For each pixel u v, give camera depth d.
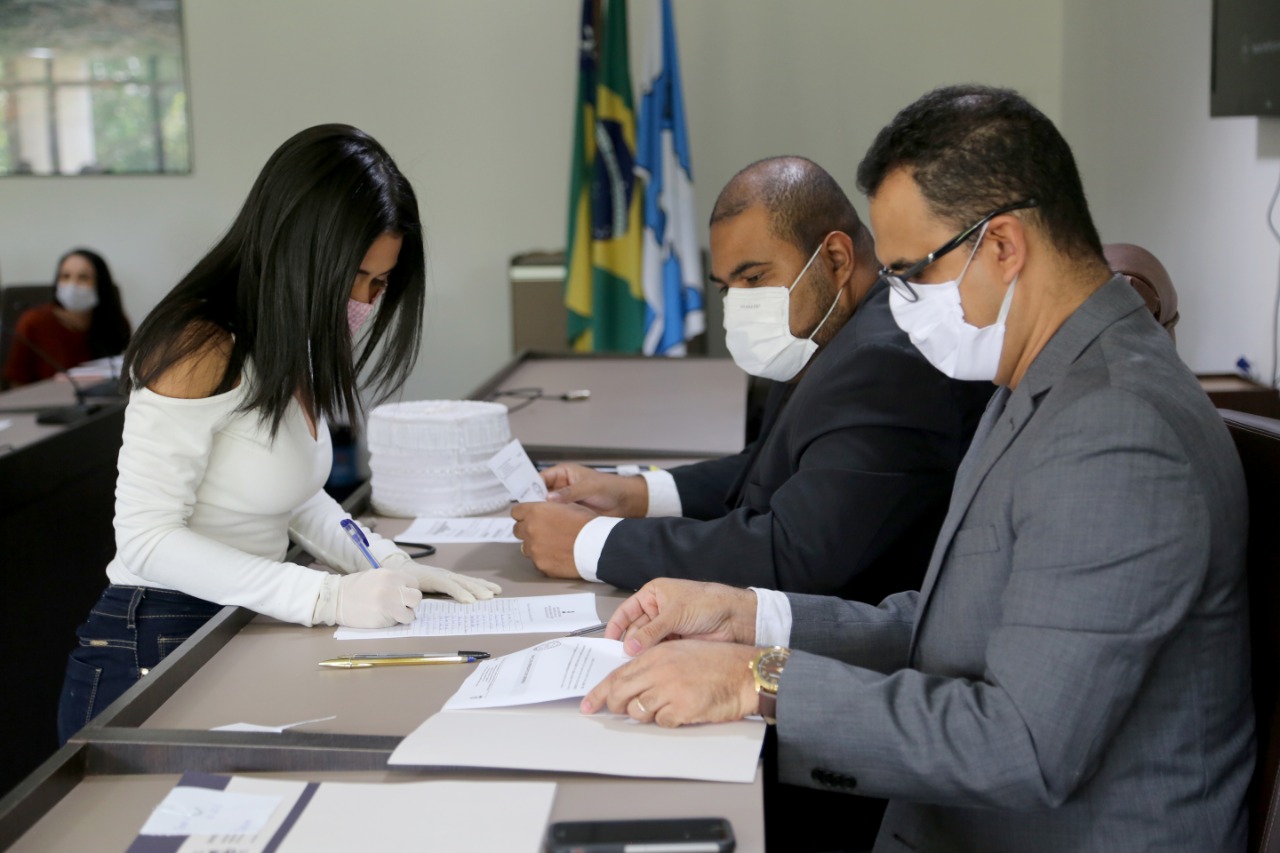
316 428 1.58
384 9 5.57
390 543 1.73
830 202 1.77
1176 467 1.00
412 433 2.03
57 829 0.97
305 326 1.39
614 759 1.05
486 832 0.93
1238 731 1.11
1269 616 1.15
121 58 5.63
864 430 1.58
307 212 1.37
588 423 2.87
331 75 5.63
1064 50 5.20
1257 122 3.13
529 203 5.68
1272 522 1.17
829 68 5.42
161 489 1.44
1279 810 1.08
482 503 2.07
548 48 5.56
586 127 5.00
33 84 5.65
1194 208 3.61
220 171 5.72
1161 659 1.07
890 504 1.57
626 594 1.62
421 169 5.68
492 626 1.47
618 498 2.09
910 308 1.17
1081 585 1.00
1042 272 1.11
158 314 1.41
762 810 0.98
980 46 5.32
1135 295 1.12
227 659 1.36
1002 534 1.11
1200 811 1.08
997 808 1.04
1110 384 1.03
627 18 4.91
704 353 5.41
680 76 5.11
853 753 1.06
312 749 1.06
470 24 5.57
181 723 1.18
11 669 2.58
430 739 1.09
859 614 1.38
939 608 1.17
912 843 1.24
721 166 5.55
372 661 1.33
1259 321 3.15
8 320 5.18
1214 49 3.22
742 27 5.43
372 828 0.94
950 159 1.10
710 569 1.59
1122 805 1.08
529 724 1.13
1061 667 0.99
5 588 2.56
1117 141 4.39
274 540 1.61
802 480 1.60
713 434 2.72
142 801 1.02
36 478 2.73
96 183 5.73
